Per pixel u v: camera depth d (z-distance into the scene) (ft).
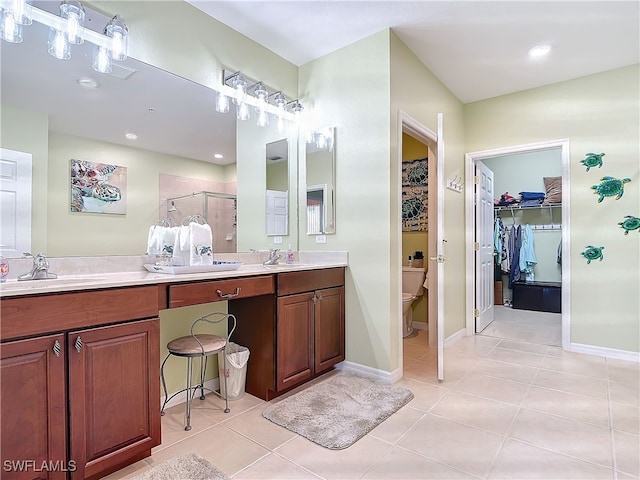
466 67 10.25
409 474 5.00
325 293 8.57
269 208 9.64
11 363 4.00
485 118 12.38
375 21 8.21
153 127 7.24
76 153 6.20
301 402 7.20
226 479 4.90
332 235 9.49
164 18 7.25
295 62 10.17
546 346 11.20
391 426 6.31
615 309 10.09
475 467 5.14
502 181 19.07
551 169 17.88
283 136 9.95
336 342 8.87
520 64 10.03
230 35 8.49
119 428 4.89
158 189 7.34
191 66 7.73
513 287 17.66
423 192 13.88
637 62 9.82
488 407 7.00
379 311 8.54
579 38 8.77
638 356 9.73
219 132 8.41
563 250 10.86
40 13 5.72
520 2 7.50
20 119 5.59
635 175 9.83
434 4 7.58
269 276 7.25
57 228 5.95
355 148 9.03
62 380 4.37
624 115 10.02
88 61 6.28
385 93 8.49
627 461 5.24
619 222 10.05
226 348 7.54
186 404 6.61
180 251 7.04
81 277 5.90
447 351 10.69
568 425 6.29
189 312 7.62
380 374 8.50
